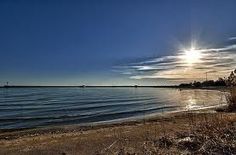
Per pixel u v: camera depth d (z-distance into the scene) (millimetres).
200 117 13086
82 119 29375
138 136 9938
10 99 87062
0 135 17328
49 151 8594
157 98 83312
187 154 6719
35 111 44125
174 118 20688
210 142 7219
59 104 60188
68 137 12414
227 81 19719
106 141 9508
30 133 18078
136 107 46875
